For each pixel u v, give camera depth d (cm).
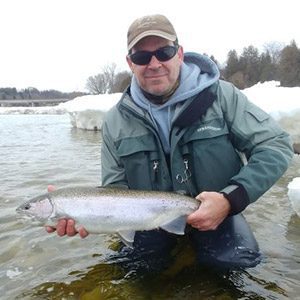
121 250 123
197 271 109
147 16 106
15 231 142
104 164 119
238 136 108
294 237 132
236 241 111
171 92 111
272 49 2273
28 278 109
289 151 106
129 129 113
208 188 112
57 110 1553
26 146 397
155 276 108
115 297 98
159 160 111
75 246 129
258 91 409
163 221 101
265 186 100
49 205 102
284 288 101
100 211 100
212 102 109
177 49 108
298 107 307
